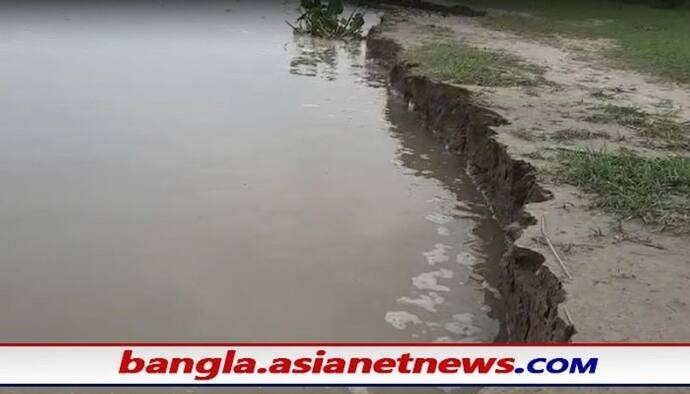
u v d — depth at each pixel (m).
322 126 9.52
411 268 5.69
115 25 17.16
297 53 14.61
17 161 7.71
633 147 7.20
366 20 19.41
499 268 5.41
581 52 13.39
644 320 3.88
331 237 6.18
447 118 9.12
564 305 4.03
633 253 4.71
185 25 17.58
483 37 14.85
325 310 5.00
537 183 6.08
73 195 6.86
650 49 13.75
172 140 8.59
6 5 19.81
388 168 8.05
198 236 6.07
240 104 10.41
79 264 5.54
